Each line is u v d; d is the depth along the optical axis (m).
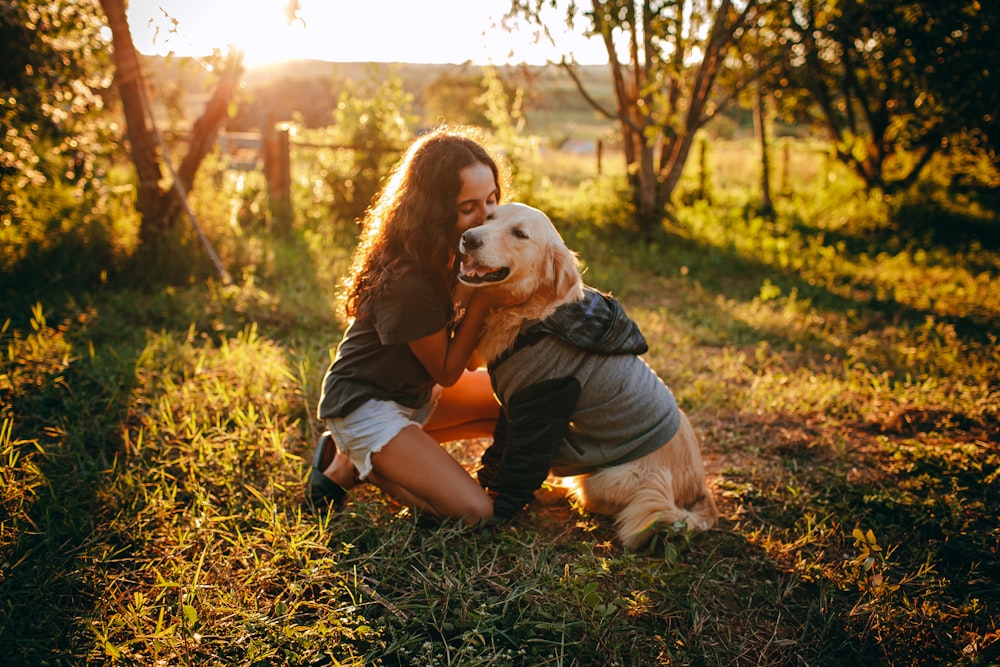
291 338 4.73
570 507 3.09
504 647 2.19
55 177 5.76
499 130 9.92
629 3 8.46
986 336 5.65
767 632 2.37
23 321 4.39
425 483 2.68
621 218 9.52
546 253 2.64
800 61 11.91
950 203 11.21
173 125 7.74
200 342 4.62
